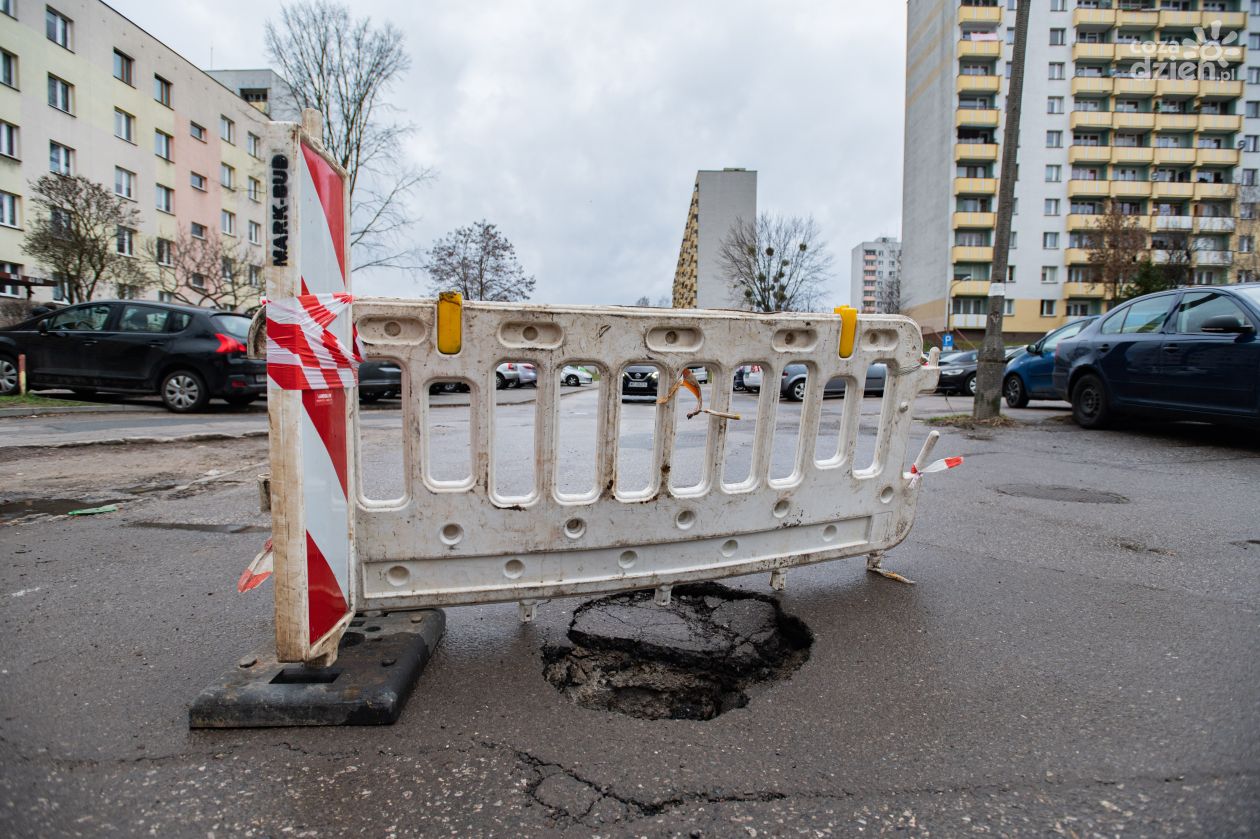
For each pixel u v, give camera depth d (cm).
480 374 235
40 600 284
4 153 2644
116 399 1279
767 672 248
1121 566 339
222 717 190
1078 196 5294
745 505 281
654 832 152
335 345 203
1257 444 708
